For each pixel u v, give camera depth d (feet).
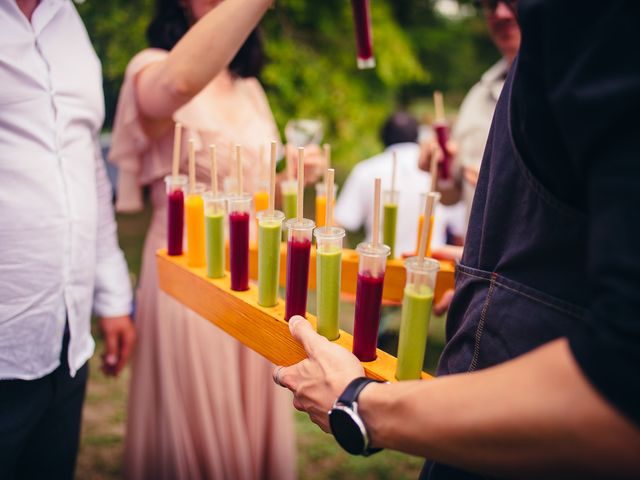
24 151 4.10
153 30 5.80
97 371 10.01
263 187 5.05
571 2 1.85
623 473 1.62
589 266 1.74
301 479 7.77
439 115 6.04
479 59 28.53
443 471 2.82
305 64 13.89
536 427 1.72
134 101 5.23
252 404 6.16
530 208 2.29
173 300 5.82
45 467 5.15
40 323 4.37
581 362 1.65
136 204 6.13
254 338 3.63
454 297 2.88
